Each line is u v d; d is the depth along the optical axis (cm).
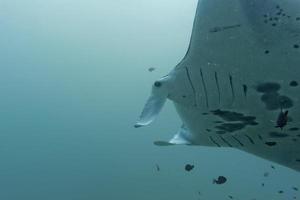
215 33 240
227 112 259
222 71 246
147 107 260
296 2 230
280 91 242
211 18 238
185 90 257
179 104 274
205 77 251
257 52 236
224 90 250
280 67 236
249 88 245
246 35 234
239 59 240
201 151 2797
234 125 269
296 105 244
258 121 258
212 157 2845
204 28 241
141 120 254
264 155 285
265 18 230
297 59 232
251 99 248
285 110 247
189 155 2598
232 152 2678
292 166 281
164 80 261
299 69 233
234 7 232
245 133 272
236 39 237
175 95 261
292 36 230
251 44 235
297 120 250
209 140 291
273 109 248
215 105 257
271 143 271
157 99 261
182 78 256
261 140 272
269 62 236
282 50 233
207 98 256
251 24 232
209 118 270
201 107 262
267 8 230
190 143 301
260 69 239
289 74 236
